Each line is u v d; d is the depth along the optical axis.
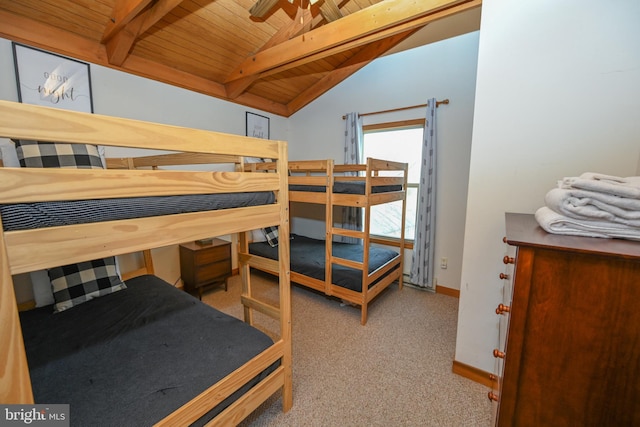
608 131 1.22
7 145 1.63
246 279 1.82
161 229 0.85
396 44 2.91
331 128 3.73
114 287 1.83
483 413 1.43
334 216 3.79
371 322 2.38
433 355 1.92
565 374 0.64
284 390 1.39
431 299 2.87
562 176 1.33
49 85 2.02
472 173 1.55
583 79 1.25
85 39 2.16
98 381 0.99
